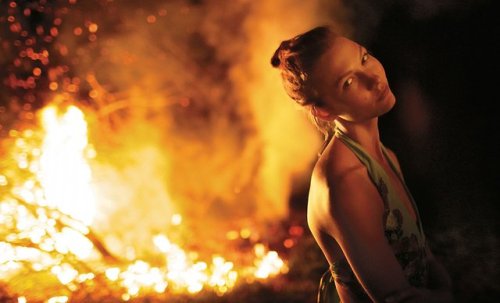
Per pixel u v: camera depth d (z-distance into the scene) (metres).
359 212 1.79
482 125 6.54
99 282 6.06
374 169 1.85
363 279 1.79
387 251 1.79
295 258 6.51
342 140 1.90
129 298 5.73
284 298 5.50
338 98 1.85
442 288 2.03
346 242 1.80
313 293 5.59
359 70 1.84
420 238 1.93
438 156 6.77
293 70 1.88
